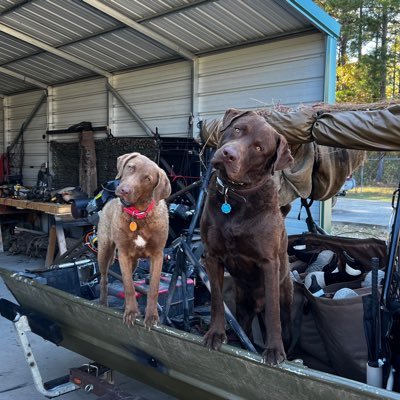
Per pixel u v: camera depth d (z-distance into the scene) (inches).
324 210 145.6
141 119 198.2
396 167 256.7
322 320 65.3
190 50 170.4
